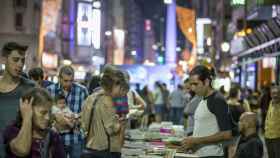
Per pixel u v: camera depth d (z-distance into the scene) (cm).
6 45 796
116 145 931
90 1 3019
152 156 1014
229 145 1093
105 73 929
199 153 953
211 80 935
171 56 10606
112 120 921
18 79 809
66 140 1114
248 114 1065
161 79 6303
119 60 11556
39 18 6938
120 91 927
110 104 924
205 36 8162
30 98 639
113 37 11412
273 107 1692
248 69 4888
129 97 1683
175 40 10644
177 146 1201
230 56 6625
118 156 939
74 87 1220
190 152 1024
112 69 934
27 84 809
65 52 7262
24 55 805
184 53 9488
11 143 641
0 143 654
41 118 641
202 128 930
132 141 1315
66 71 1196
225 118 916
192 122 1428
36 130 653
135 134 1418
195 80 927
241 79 5447
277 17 2856
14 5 7038
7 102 788
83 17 2984
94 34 2998
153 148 1148
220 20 8425
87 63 5550
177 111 3772
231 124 935
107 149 924
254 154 1052
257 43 3866
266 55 3528
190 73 945
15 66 793
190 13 7044
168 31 10700
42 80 1288
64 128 1096
